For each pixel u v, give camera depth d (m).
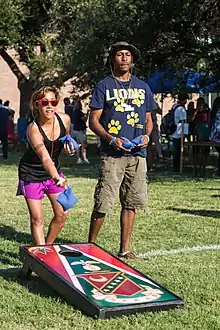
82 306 5.61
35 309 5.70
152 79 21.75
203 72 21.19
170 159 22.73
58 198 6.46
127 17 19.80
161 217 10.78
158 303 5.62
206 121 19.72
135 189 7.72
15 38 30.28
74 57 21.45
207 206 12.10
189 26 19.89
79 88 26.78
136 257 7.83
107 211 7.62
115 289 5.76
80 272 6.03
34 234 7.07
